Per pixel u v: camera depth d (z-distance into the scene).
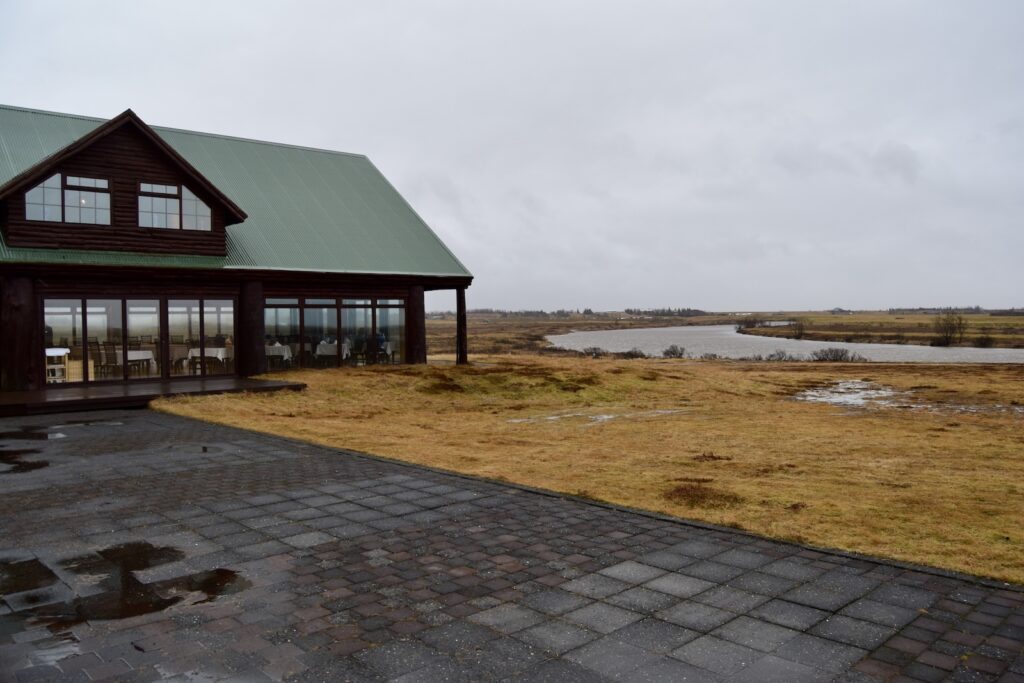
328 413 15.73
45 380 16.58
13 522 6.48
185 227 18.83
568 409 18.91
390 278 22.64
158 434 11.69
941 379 29.97
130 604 4.64
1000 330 104.81
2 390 15.89
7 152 18.41
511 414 17.67
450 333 123.31
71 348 16.94
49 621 4.36
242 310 19.81
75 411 14.42
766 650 4.04
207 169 23.41
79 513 6.80
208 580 5.08
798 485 8.55
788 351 69.19
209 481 8.24
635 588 5.00
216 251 19.33
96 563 5.41
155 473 8.65
